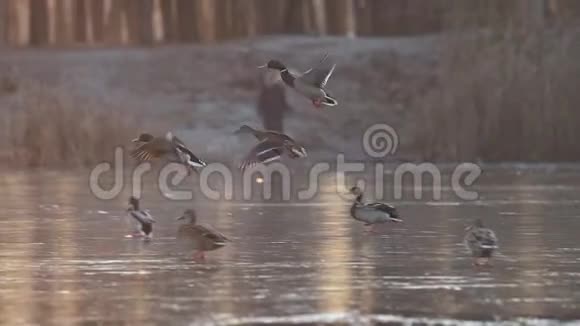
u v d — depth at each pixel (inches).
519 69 1489.9
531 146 1469.0
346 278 571.5
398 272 588.4
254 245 693.3
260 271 592.7
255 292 533.3
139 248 682.8
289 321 470.6
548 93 1470.2
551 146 1465.3
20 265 618.2
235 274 584.1
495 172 1337.4
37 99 1544.0
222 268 604.1
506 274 582.6
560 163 1448.1
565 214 869.2
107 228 790.5
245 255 650.2
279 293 530.3
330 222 821.9
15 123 1510.8
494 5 1660.9
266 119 1624.0
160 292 534.9
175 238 730.2
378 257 640.4
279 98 1620.3
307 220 836.0
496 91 1476.4
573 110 1462.8
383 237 731.4
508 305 502.9
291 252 661.9
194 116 1715.1
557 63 1485.0
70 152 1492.4
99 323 470.3
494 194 1055.0
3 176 1328.7
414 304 505.0
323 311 490.0
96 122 1504.7
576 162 1456.7
